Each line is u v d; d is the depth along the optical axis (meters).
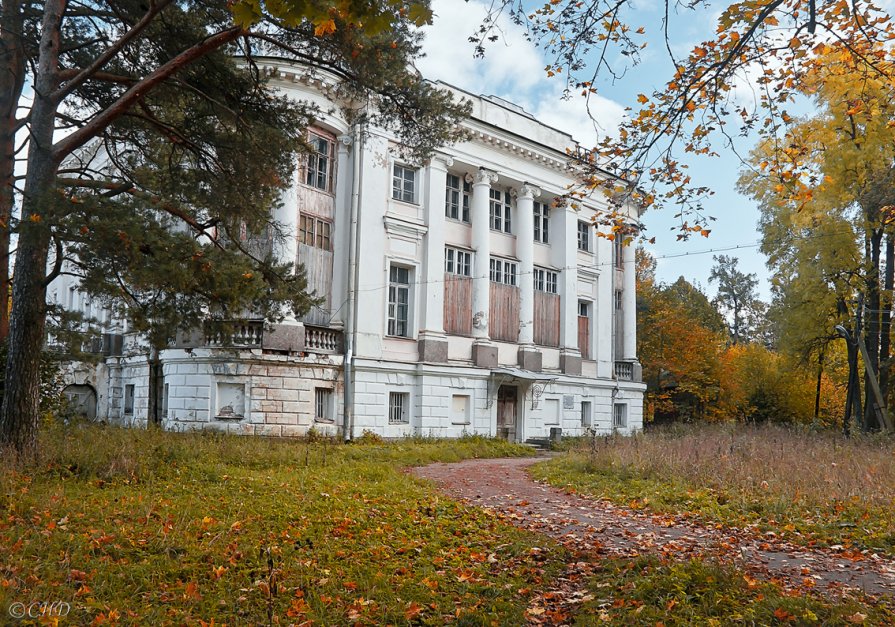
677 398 51.50
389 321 30.22
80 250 13.45
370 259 28.81
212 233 23.80
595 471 17.92
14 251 15.23
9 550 7.62
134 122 16.78
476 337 32.84
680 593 6.62
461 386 31.64
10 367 13.64
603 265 40.19
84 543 8.12
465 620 6.37
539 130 36.69
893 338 32.22
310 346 26.75
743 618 6.03
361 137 17.02
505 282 35.03
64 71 14.48
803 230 32.09
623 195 9.92
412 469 19.83
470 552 8.99
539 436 35.28
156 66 15.86
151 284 14.06
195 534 8.88
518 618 6.43
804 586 7.36
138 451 14.70
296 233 26.42
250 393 25.11
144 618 6.14
